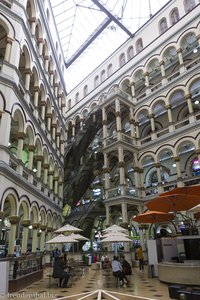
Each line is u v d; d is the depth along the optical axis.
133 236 25.97
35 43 20.66
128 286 11.09
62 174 30.52
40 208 20.17
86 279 13.89
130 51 31.39
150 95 26.16
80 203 30.11
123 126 30.39
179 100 25.36
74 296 9.23
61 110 33.03
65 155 33.28
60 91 32.50
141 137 27.14
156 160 23.77
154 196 22.94
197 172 23.62
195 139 20.98
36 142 20.86
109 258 21.98
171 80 24.33
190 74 23.03
